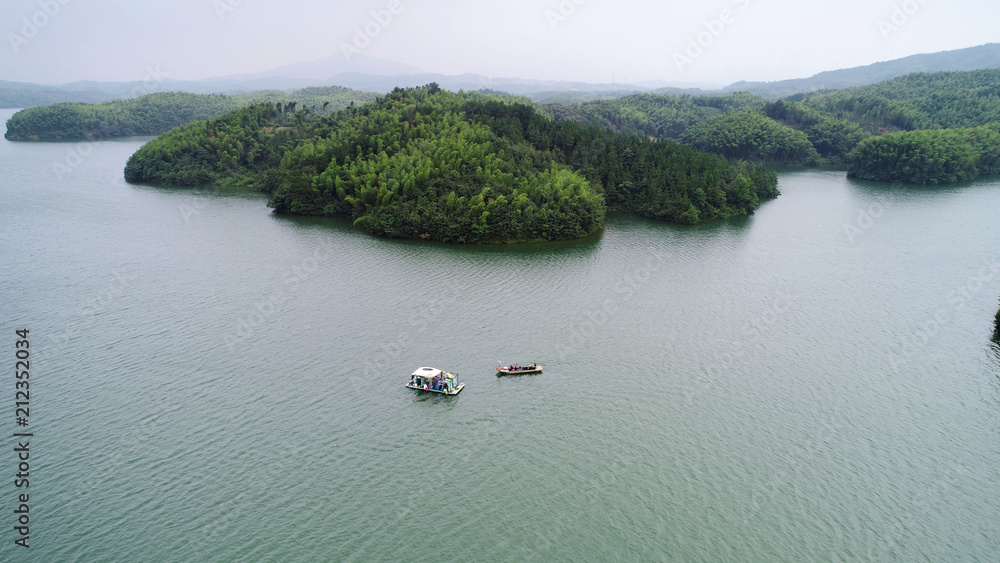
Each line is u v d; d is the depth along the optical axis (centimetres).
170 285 12394
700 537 6100
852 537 6109
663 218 19238
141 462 7075
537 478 6906
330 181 19150
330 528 6166
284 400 8331
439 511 6412
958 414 8119
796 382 8881
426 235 16262
